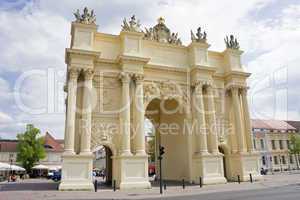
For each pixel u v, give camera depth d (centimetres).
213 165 3794
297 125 9988
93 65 3538
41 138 8131
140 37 3800
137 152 3431
